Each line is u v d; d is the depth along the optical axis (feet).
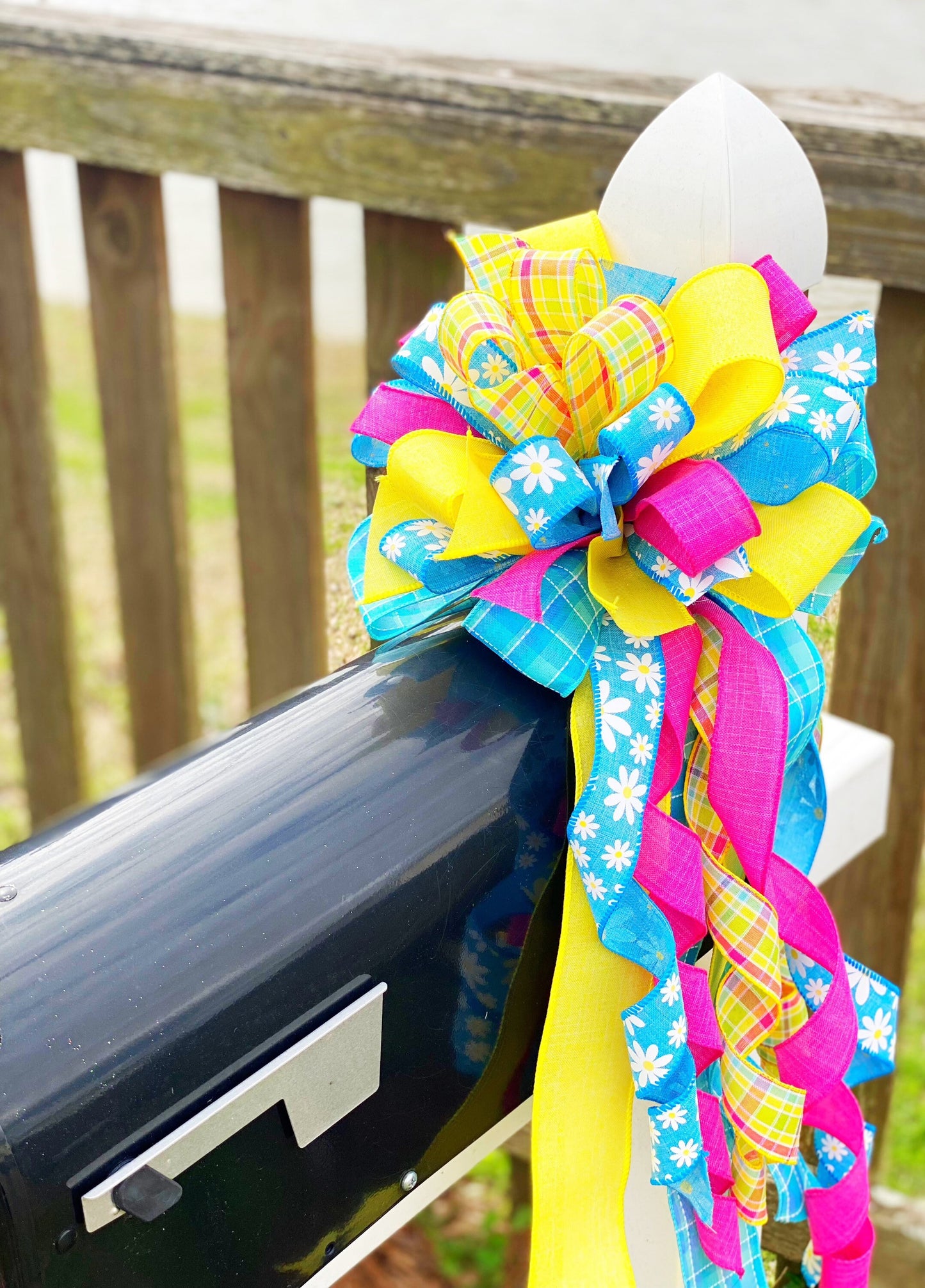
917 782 6.56
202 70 6.72
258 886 3.49
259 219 7.17
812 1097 4.09
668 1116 3.79
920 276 5.60
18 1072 3.22
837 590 4.03
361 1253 3.85
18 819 11.35
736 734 3.84
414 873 3.60
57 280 20.35
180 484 8.42
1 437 8.70
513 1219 7.70
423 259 6.77
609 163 5.96
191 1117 3.36
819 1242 4.35
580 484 3.62
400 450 3.90
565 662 3.79
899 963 7.06
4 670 12.94
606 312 3.65
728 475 3.65
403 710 3.81
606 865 3.72
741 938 3.92
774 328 3.76
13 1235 3.21
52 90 7.16
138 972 3.35
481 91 6.11
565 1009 3.84
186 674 9.02
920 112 5.67
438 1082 3.82
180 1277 3.44
